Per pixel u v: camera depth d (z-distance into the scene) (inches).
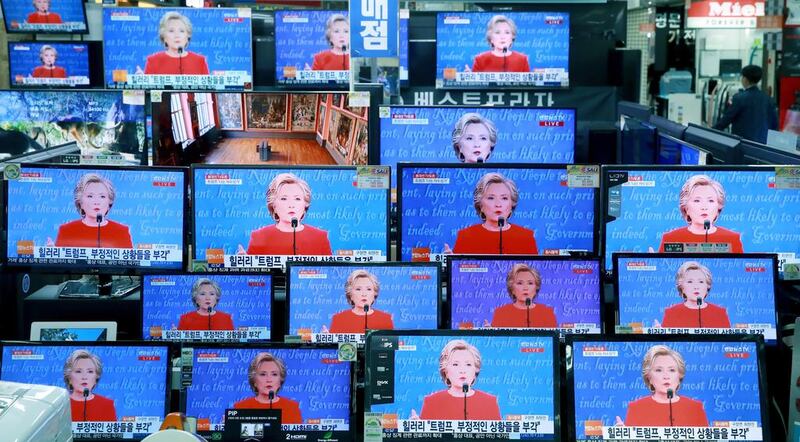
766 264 131.9
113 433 128.0
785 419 128.3
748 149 162.6
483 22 253.3
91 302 143.3
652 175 140.4
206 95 181.3
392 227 161.8
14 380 127.9
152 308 137.2
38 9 267.3
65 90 196.4
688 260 131.7
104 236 140.0
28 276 149.6
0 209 139.7
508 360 121.3
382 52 177.6
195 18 187.8
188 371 128.8
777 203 139.3
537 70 255.3
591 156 267.6
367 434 120.2
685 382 120.0
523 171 142.0
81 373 128.5
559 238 142.7
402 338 121.6
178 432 93.0
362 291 132.8
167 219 140.0
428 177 141.9
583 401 119.8
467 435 120.0
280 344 129.3
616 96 319.3
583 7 338.0
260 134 182.9
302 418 128.3
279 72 212.5
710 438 119.0
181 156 182.1
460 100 285.0
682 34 534.9
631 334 120.8
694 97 499.8
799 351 118.5
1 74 336.8
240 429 128.1
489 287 133.3
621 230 141.2
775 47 438.9
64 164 139.3
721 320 131.2
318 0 468.1
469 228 142.8
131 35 188.4
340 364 129.0
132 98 177.6
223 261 140.9
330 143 184.5
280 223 140.9
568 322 133.2
